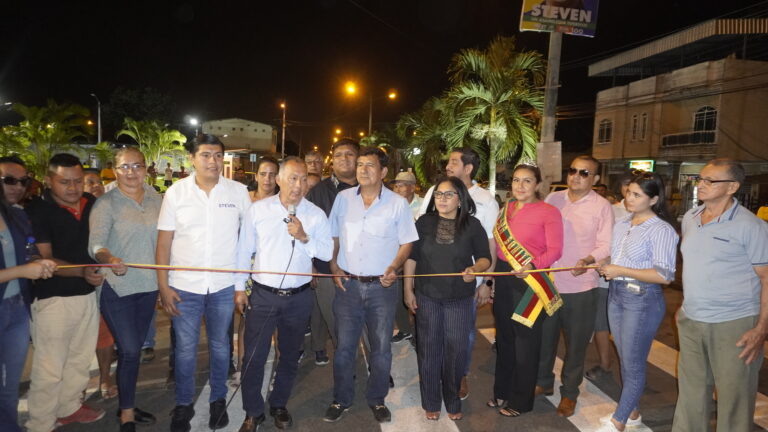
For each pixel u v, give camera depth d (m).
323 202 4.51
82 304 3.44
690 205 22.70
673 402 4.11
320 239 3.57
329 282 4.23
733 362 3.03
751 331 2.93
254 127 50.94
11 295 2.86
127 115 46.81
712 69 21.17
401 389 4.31
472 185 4.31
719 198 3.07
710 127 21.58
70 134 21.80
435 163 16.81
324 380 4.48
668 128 23.80
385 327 3.67
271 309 3.44
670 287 8.85
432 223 3.71
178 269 3.37
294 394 4.18
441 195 3.59
